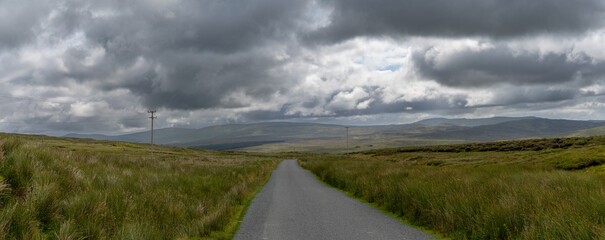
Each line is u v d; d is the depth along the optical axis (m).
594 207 5.68
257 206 11.16
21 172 6.77
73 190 7.18
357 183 15.18
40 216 5.44
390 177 14.20
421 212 8.16
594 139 52.38
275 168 41.44
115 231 5.64
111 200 7.18
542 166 19.42
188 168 20.98
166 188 11.05
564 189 7.89
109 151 59.47
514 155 41.72
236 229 7.56
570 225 5.01
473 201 7.40
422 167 21.31
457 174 13.48
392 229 7.42
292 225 7.96
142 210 7.42
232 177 18.80
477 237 6.12
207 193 12.29
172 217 7.80
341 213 9.61
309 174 29.67
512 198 6.96
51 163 8.48
